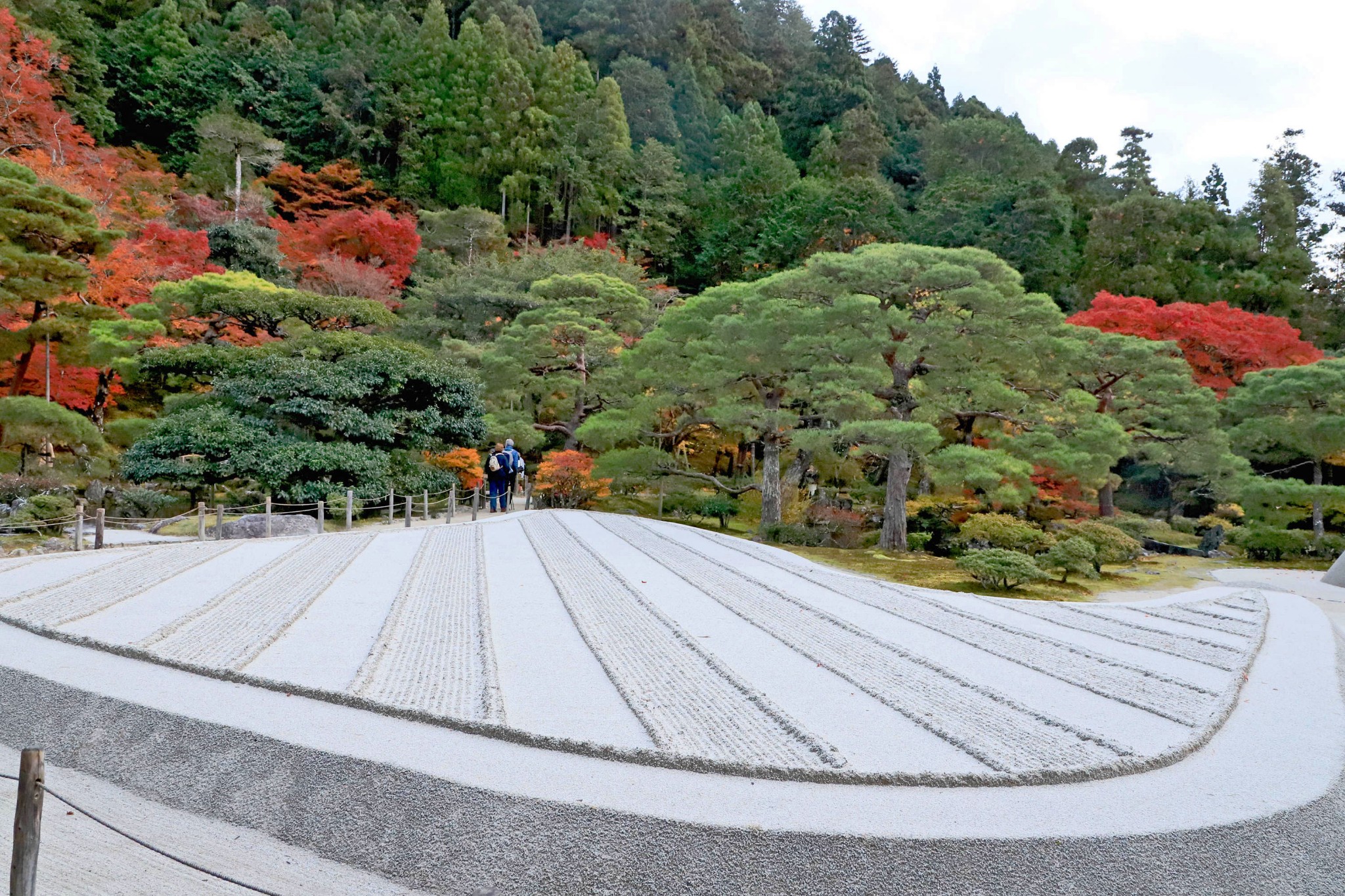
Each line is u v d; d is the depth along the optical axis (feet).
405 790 15.24
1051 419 69.26
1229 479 78.38
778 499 73.97
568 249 134.10
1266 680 27.04
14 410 62.23
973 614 36.29
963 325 63.41
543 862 13.99
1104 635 33.09
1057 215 132.77
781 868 13.64
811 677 24.09
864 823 14.37
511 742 17.39
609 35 210.59
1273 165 148.87
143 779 17.42
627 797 14.84
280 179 144.05
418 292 123.85
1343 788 17.87
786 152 200.13
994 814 15.20
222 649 23.73
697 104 193.36
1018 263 130.72
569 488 81.56
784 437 75.66
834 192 136.56
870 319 63.52
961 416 70.95
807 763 16.97
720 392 75.15
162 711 18.29
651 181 168.76
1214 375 93.91
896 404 68.49
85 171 107.55
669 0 216.33
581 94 175.73
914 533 72.79
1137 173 165.58
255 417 64.08
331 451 61.82
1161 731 20.53
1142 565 68.39
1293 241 140.97
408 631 27.53
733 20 229.86
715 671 24.31
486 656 24.54
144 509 62.39
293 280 114.62
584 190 162.09
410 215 143.54
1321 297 133.69
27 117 109.09
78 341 71.72
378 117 161.89
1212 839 14.96
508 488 75.87
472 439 76.13
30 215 68.08
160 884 14.14
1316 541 75.72
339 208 149.69
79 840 15.47
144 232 99.09
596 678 22.89
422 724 18.22
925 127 205.46
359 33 180.04
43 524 51.60
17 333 69.36
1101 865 14.20
